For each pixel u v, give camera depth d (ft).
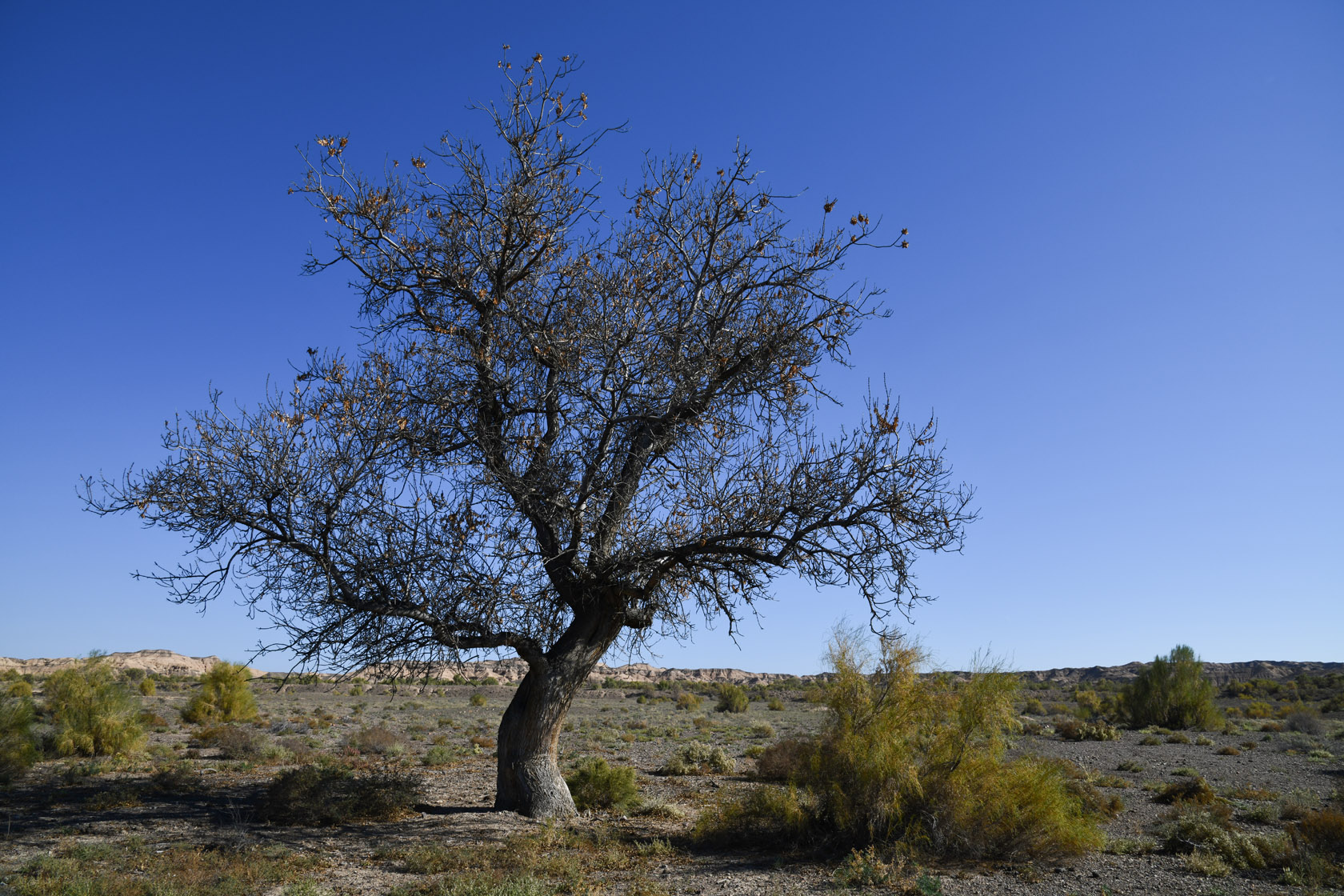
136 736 78.28
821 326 41.96
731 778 68.03
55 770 65.21
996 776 35.88
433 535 37.63
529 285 44.52
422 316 43.45
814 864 34.04
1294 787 62.95
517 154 43.47
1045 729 122.83
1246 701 213.66
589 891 29.40
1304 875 31.50
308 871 31.81
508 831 39.42
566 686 44.11
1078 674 386.32
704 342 42.42
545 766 44.34
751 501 39.40
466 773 68.44
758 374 41.73
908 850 34.19
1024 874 32.04
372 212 41.37
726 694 189.98
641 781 66.44
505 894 26.94
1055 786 36.47
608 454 41.32
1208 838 37.76
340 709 163.84
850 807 36.11
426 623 38.09
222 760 76.54
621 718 160.56
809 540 39.11
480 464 39.96
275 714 137.49
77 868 30.17
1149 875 32.35
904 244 41.47
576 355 41.14
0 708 61.36
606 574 40.29
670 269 44.06
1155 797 56.39
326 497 36.55
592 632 44.62
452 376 41.73
